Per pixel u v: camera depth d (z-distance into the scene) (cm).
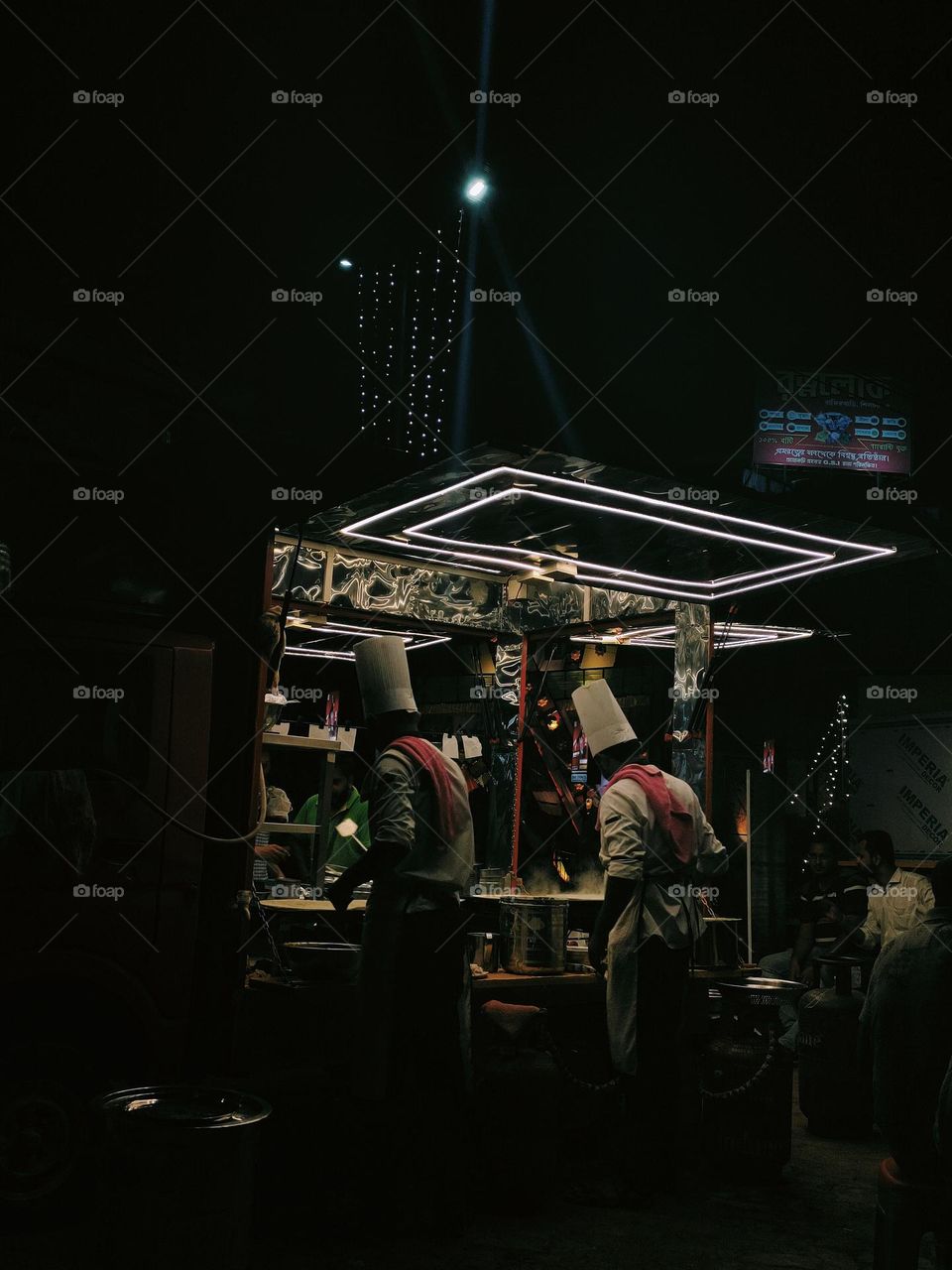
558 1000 484
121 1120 324
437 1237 395
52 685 421
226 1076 424
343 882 400
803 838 1022
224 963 440
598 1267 374
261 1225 398
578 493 484
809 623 980
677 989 452
